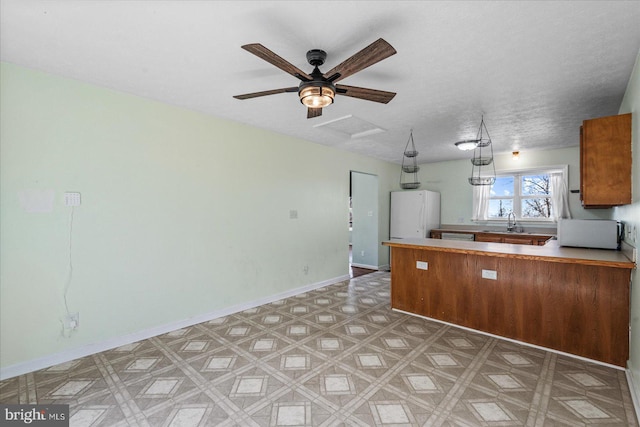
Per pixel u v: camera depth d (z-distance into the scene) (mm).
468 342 2854
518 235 5043
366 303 4031
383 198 6395
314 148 4770
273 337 2951
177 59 2195
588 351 2527
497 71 2350
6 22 1756
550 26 1778
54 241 2424
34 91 2338
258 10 1656
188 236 3242
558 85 2592
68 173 2488
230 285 3627
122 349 2695
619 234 3012
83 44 2002
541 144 4781
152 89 2717
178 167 3160
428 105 3084
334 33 1863
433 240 3932
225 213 3574
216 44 2000
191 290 3268
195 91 2762
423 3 1594
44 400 1987
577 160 4941
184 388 2115
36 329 2352
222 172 3545
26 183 2303
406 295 3639
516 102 2998
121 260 2775
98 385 2150
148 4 1609
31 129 2324
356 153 5590
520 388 2117
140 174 2889
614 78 2449
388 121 3639
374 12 1667
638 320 2043
